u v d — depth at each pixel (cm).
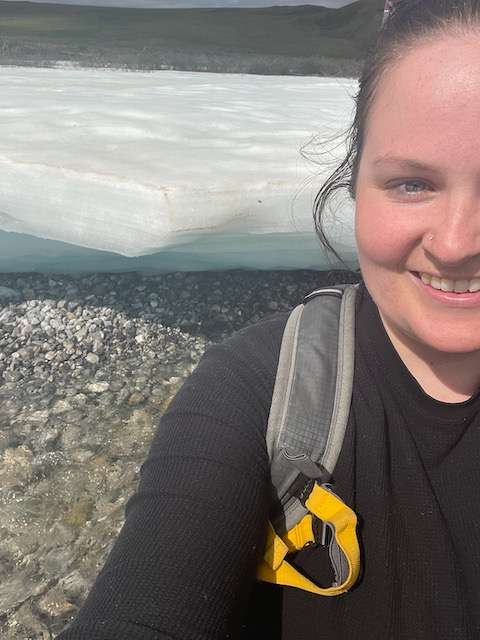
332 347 90
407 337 86
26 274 421
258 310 396
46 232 353
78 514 239
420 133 69
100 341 355
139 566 73
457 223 69
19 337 354
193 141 464
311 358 90
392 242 75
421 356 85
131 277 421
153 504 80
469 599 82
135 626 68
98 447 276
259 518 82
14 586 207
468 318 75
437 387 86
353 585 84
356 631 84
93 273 423
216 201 318
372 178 76
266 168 375
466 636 81
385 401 87
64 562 217
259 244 377
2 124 499
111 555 78
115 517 238
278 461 85
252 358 92
